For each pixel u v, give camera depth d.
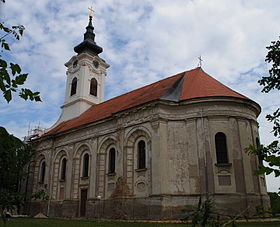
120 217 26.55
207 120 26.05
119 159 28.92
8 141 4.74
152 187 25.17
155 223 21.25
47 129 47.09
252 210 23.47
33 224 21.36
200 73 32.31
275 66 12.88
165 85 32.28
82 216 32.16
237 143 25.55
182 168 25.45
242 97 27.55
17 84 4.01
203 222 4.05
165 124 26.75
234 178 24.38
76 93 45.53
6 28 4.48
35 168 41.28
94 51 48.88
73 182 34.38
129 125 29.09
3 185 5.40
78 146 35.44
